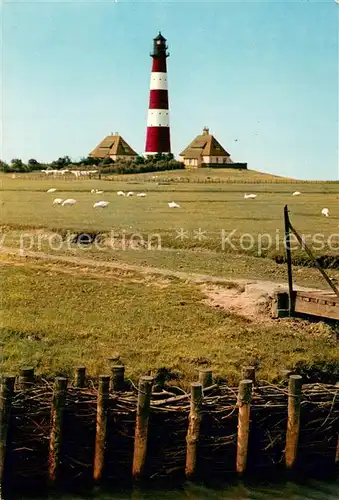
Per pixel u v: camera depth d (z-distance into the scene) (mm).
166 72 155125
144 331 33031
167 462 25031
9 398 23953
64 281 41438
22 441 24484
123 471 24938
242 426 24891
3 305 36250
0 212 70312
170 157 160375
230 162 179250
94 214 70375
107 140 193000
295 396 25484
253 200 87250
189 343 31625
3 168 146000
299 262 47594
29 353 29688
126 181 126875
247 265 47000
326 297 33250
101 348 30750
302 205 80438
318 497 24859
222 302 37406
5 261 47094
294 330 33281
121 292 39188
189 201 85812
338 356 30922
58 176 137375
